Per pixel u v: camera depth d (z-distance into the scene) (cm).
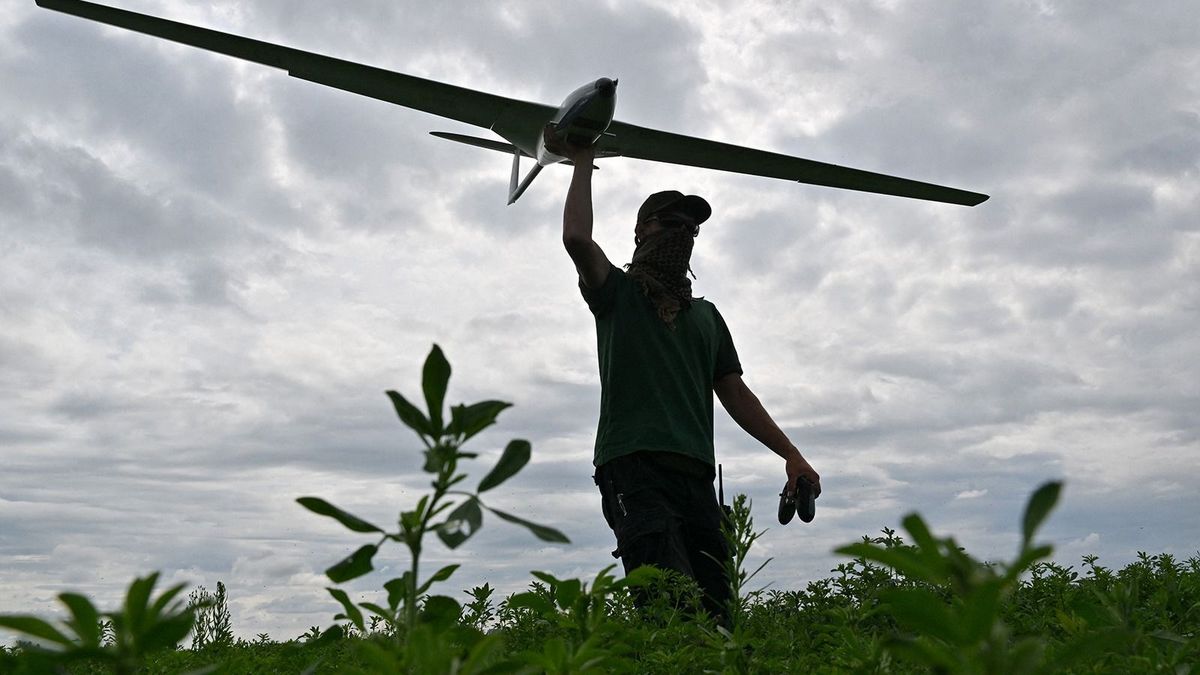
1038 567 338
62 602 77
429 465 87
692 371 527
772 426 567
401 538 91
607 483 502
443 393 90
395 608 121
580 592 153
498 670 95
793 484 545
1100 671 133
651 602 288
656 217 553
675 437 496
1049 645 141
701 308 561
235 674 232
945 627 66
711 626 238
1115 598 146
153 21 953
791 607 336
